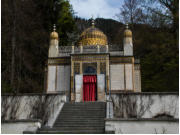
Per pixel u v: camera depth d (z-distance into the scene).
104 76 24.45
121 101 17.62
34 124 13.21
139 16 34.06
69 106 17.12
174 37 19.97
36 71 30.41
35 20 31.88
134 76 26.08
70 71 25.64
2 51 24.14
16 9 26.83
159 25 23.41
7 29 25.25
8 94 17.78
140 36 25.25
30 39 29.92
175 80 17.59
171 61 18.45
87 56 25.19
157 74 19.98
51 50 26.89
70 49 27.17
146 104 17.11
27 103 17.55
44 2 33.38
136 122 13.32
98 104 17.53
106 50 26.11
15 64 25.92
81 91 24.31
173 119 13.19
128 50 25.95
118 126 13.27
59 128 12.92
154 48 20.80
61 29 38.53
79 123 14.21
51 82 25.73
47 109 16.94
